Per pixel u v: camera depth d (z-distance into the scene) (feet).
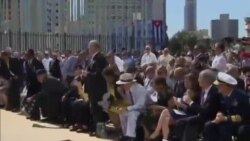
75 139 48.26
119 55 97.50
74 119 53.57
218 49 56.39
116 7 172.96
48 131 53.16
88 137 49.49
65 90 58.03
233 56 64.08
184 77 45.37
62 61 78.54
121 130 47.39
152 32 125.70
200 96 41.91
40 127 55.83
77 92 55.21
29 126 56.59
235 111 37.06
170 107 43.39
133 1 175.11
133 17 162.71
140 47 134.10
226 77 37.32
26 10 154.61
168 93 44.01
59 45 139.74
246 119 36.86
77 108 52.49
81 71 55.67
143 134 44.50
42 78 59.62
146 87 50.34
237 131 36.52
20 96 70.64
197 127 39.70
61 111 57.16
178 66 51.65
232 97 37.27
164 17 159.12
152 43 124.67
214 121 37.17
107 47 141.08
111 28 157.69
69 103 54.95
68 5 165.99
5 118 62.85
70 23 164.35
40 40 138.00
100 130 49.11
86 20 165.07
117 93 47.91
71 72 71.26
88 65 53.98
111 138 48.34
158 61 83.66
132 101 45.91
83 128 52.39
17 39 135.44
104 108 49.75
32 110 61.41
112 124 49.98
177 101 43.21
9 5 162.50
